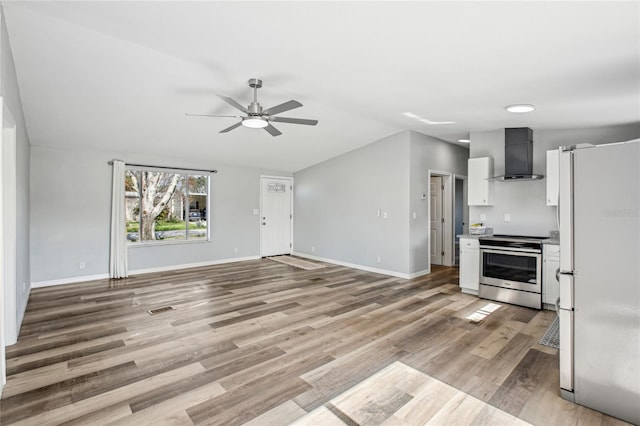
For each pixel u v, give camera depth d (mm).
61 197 5055
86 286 4906
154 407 2020
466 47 2318
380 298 4348
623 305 1910
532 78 2762
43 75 3186
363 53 2602
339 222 6746
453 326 3357
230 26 2348
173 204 6270
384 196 5852
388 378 2371
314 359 2652
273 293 4578
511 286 4078
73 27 2512
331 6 1949
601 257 1977
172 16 2268
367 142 6059
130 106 4020
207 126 4820
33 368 2486
